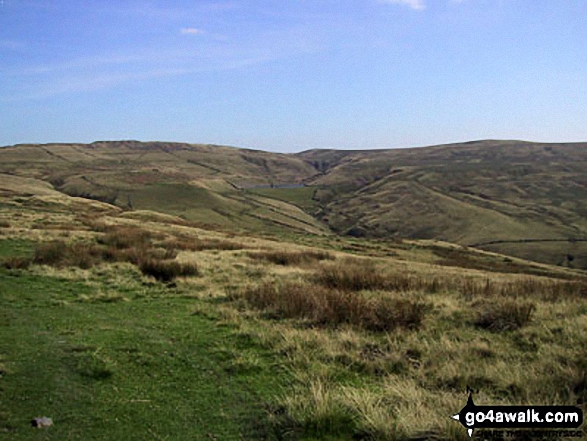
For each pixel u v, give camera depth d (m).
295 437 4.48
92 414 4.86
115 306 10.49
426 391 5.50
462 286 14.08
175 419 4.81
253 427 4.67
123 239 22.83
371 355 7.16
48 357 6.52
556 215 137.25
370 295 12.11
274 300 10.61
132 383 5.78
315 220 148.50
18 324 8.31
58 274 13.81
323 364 6.56
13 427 4.49
